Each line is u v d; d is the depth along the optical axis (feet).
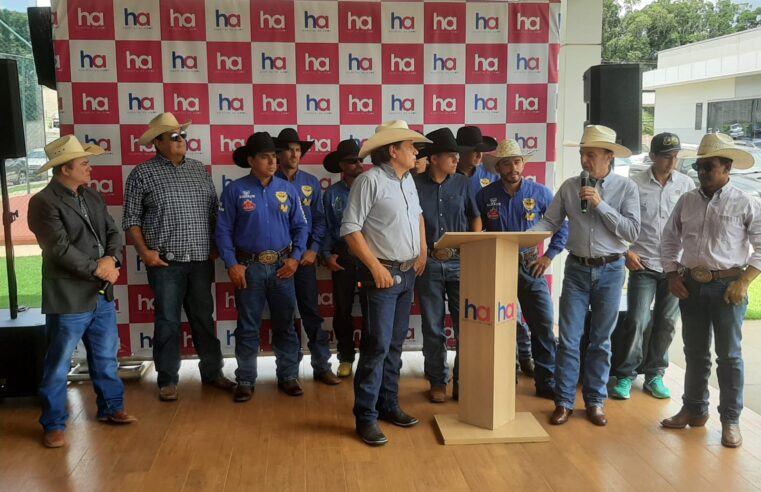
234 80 14.23
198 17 14.01
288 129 13.60
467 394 11.50
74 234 10.87
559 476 9.86
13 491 9.38
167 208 12.66
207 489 9.44
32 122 22.62
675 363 16.11
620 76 14.08
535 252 13.06
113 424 11.82
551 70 14.96
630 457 10.52
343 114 14.58
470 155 13.19
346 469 10.06
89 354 11.67
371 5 14.40
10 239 12.97
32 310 13.75
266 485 9.56
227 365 15.30
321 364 14.06
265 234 12.86
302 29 14.28
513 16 14.75
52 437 10.86
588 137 11.53
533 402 12.97
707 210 10.96
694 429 11.67
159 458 10.44
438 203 12.55
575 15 17.62
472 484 9.61
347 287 14.07
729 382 10.93
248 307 12.98
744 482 9.69
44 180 23.17
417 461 10.34
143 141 12.78
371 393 10.99
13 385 12.56
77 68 13.84
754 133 16.71
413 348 15.25
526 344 14.61
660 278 13.01
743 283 10.62
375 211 10.73
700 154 10.83
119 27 13.84
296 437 11.26
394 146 10.75
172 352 13.07
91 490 9.41
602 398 12.01
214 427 11.70
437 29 14.60
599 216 11.72
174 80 14.07
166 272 12.81
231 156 14.39
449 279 12.78
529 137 15.10
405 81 14.65
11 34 21.15
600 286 11.86
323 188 14.79
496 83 14.88
